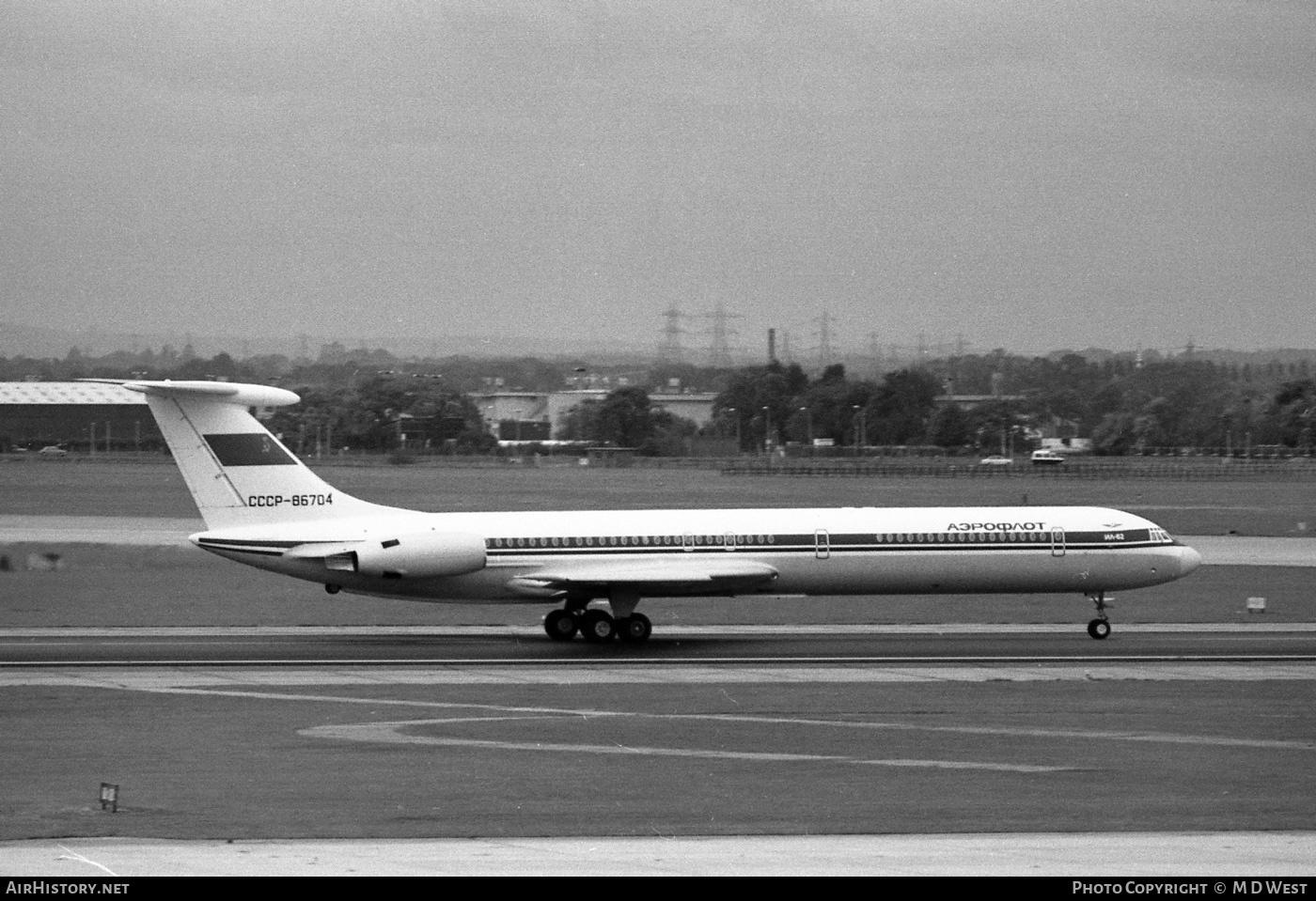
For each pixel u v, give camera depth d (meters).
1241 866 93.50
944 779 122.94
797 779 122.88
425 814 109.94
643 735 141.50
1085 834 103.62
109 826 105.44
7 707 154.88
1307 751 134.50
